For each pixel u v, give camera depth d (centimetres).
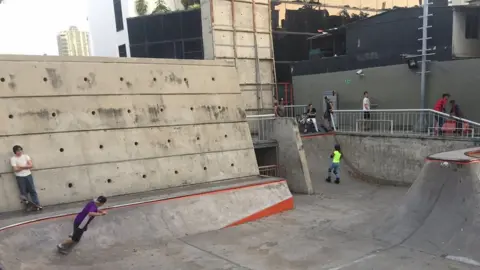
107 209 1020
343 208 1362
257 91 1859
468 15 1719
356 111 1812
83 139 1173
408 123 1659
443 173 994
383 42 1936
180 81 1392
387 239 977
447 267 792
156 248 961
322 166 1845
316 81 2275
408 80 1808
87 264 851
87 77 1207
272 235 1063
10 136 1070
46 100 1132
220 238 1041
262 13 1858
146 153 1275
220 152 1438
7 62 1091
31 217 952
